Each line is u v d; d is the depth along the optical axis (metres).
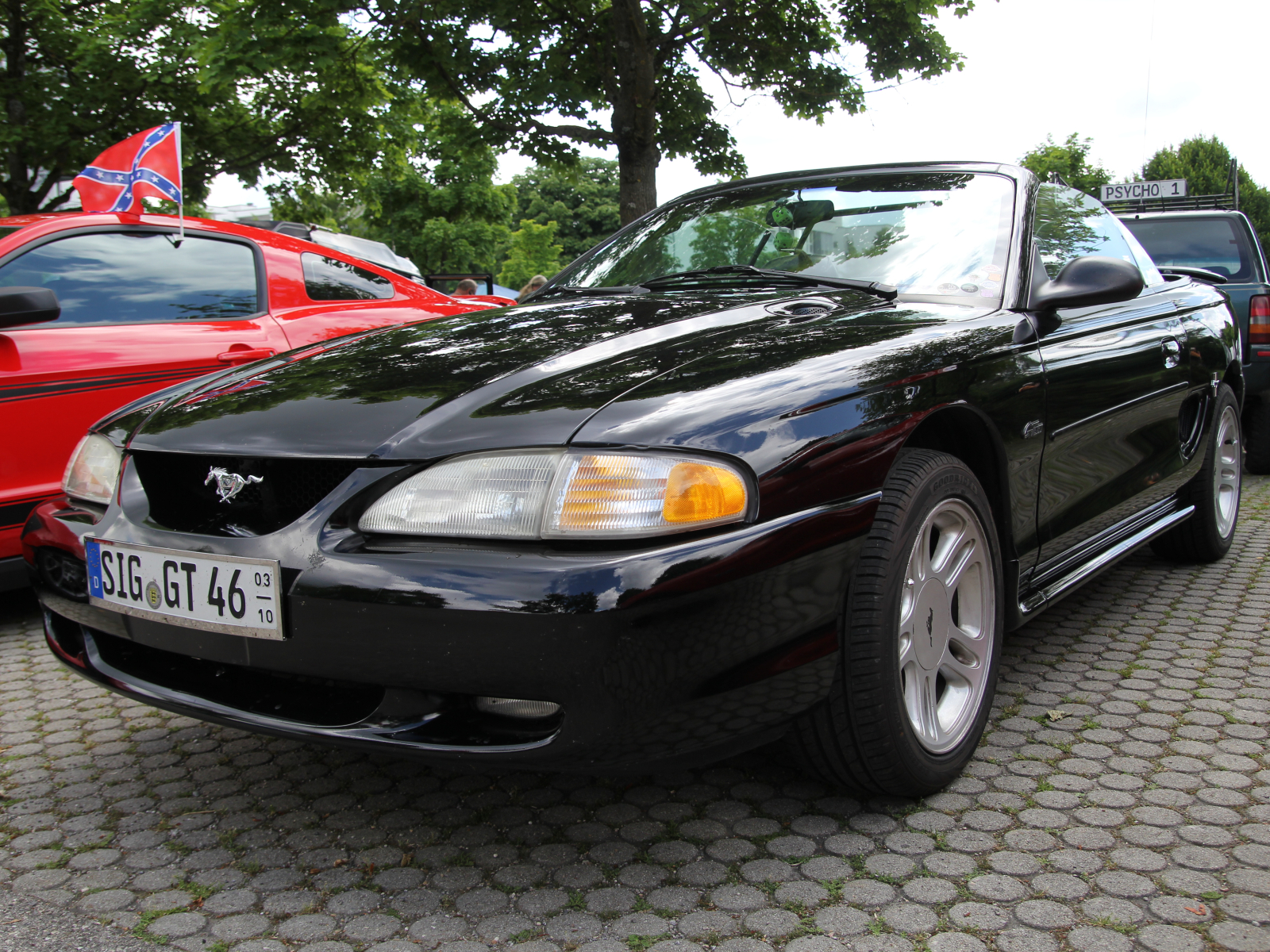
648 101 10.02
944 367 1.91
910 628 1.83
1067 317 2.48
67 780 2.11
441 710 1.53
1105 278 2.27
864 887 1.62
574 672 1.40
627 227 3.14
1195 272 4.24
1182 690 2.53
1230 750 2.15
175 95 12.61
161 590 1.71
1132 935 1.47
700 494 1.48
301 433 1.68
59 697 2.65
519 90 10.16
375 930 1.53
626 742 1.45
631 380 1.68
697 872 1.68
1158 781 2.00
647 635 1.42
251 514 1.69
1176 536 3.79
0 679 2.80
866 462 1.70
